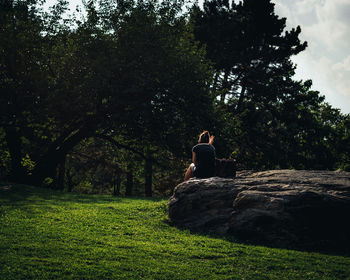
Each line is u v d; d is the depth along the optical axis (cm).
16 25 2036
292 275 570
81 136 2225
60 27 2181
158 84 2012
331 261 662
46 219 908
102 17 2164
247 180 951
